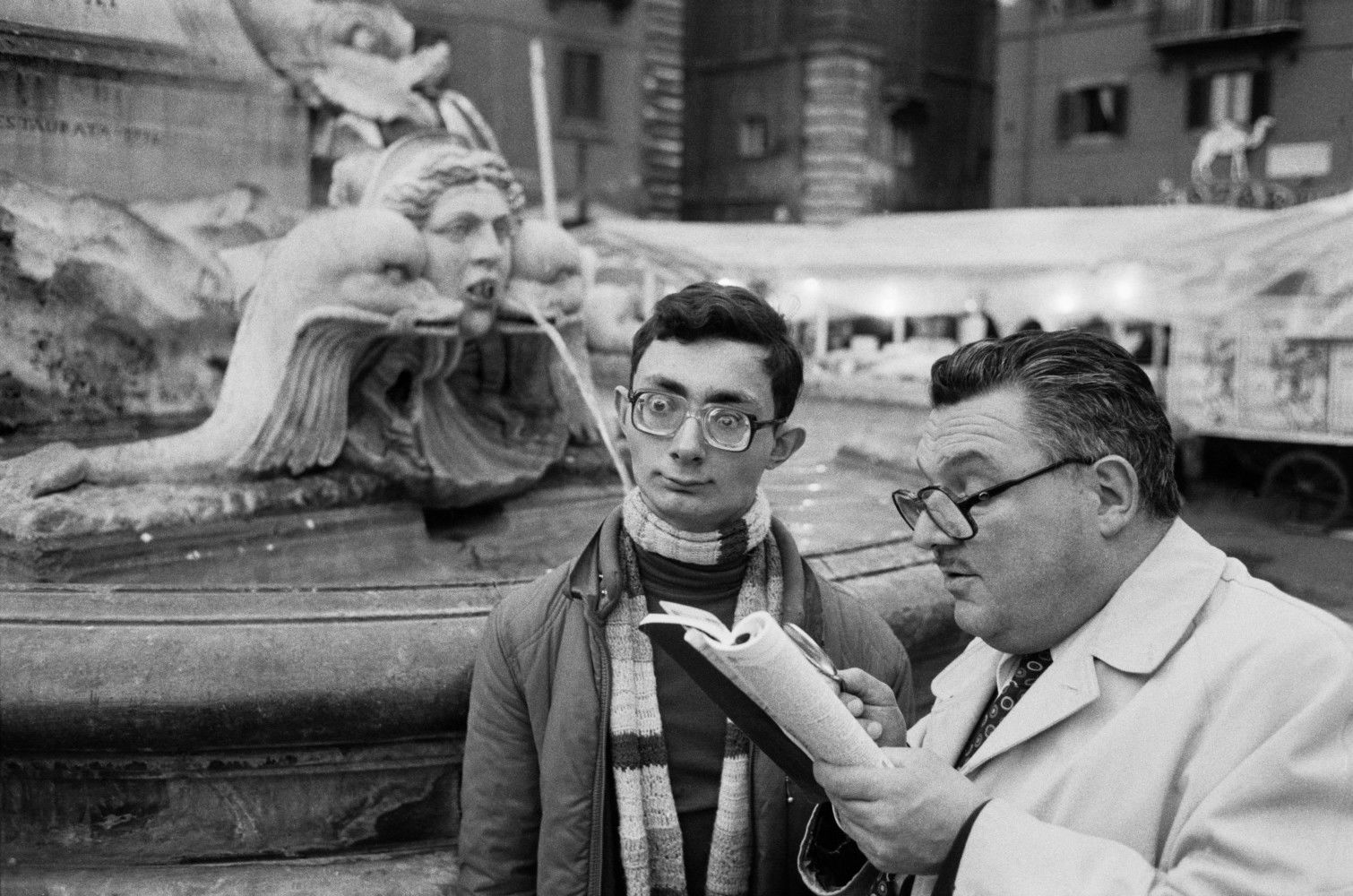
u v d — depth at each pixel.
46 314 3.94
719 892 1.91
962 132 39.16
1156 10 28.25
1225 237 10.88
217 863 2.18
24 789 2.17
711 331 1.85
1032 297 14.36
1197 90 28.03
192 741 2.08
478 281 3.33
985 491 1.50
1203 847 1.34
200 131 4.28
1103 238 14.45
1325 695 1.34
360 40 4.53
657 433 1.87
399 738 2.18
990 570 1.52
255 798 2.20
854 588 2.61
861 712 1.69
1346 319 8.34
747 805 1.91
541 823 1.89
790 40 34.53
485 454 3.70
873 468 4.86
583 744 1.85
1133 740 1.43
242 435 3.17
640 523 1.94
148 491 3.01
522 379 3.93
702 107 36.72
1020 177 31.50
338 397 3.28
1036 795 1.48
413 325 3.23
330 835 2.24
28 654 2.04
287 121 4.45
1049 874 1.36
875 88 34.94
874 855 1.48
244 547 3.10
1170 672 1.45
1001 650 1.60
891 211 36.31
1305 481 7.97
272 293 3.23
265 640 2.10
